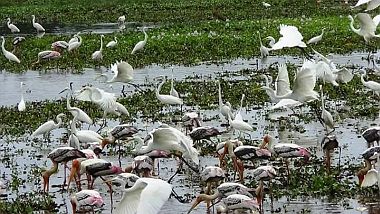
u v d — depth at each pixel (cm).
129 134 1800
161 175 1717
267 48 3466
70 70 3375
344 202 1491
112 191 1600
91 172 1526
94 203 1395
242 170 1614
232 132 2056
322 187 1555
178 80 2966
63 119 2334
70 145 1783
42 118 2355
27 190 1652
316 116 2225
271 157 1723
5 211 1505
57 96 2748
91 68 3409
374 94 2514
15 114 2417
